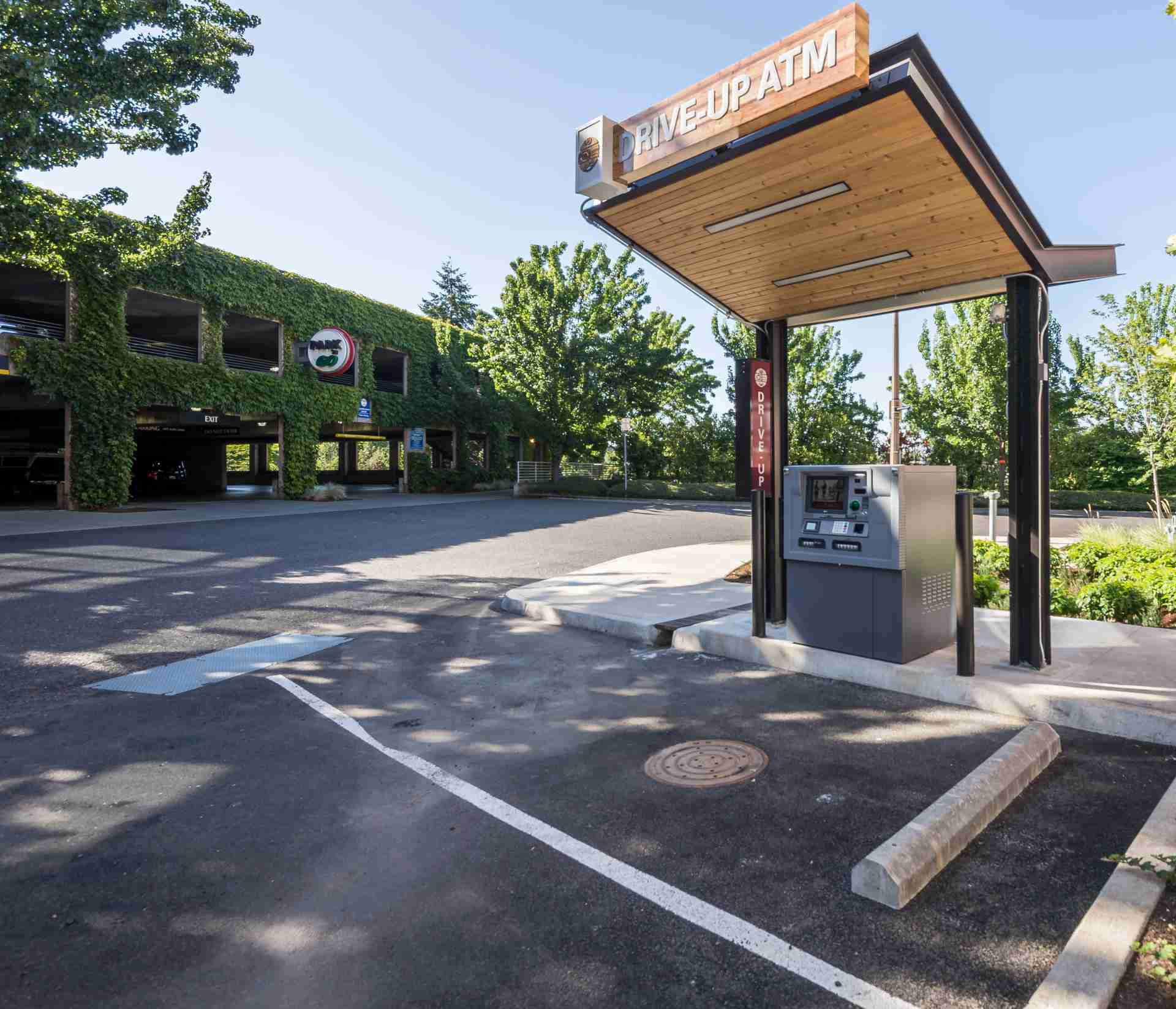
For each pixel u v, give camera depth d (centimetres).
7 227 1360
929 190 450
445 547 1292
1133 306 1684
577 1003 200
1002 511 2256
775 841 288
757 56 426
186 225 1638
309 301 2617
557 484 3131
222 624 693
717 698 465
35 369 1819
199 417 2441
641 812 314
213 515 1867
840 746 383
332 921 240
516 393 3206
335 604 791
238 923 239
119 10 1201
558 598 761
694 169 463
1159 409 1650
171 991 207
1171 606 620
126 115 1352
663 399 3403
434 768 366
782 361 664
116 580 918
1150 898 232
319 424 2691
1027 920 234
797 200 482
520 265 3138
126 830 303
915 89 375
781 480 628
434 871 270
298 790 340
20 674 531
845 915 239
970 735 394
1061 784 332
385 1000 202
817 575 524
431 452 3688
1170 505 2222
